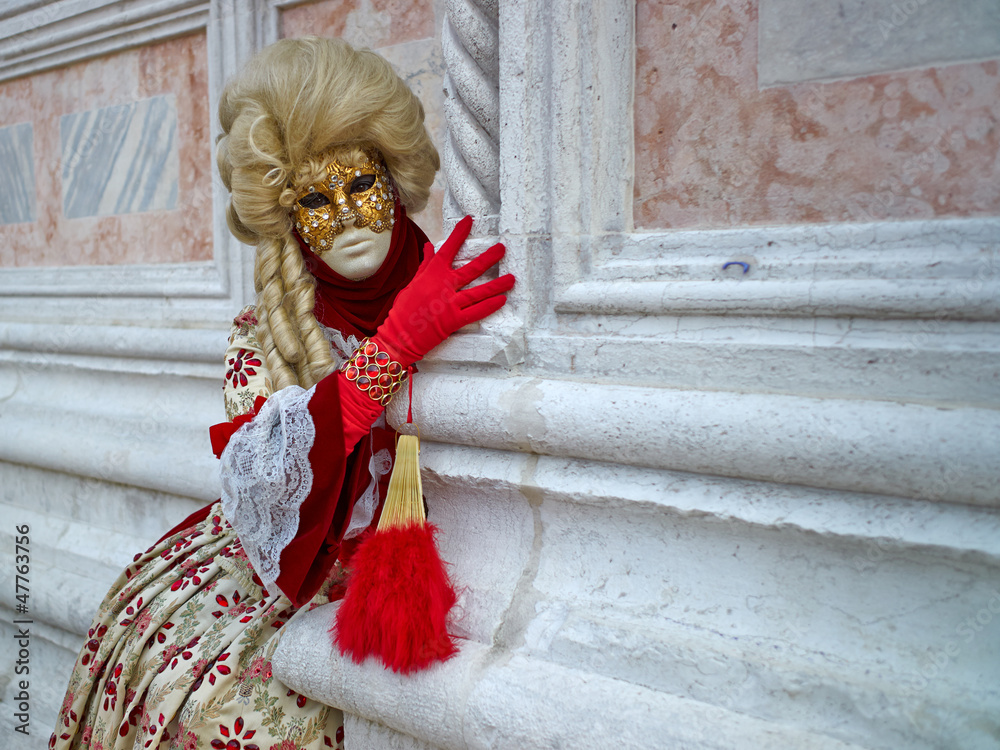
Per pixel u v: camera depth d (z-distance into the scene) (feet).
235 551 4.14
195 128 6.96
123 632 4.10
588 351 3.33
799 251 2.95
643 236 3.33
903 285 2.65
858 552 2.72
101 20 7.30
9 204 8.81
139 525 7.07
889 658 2.64
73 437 7.34
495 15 3.65
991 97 2.59
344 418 3.39
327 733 3.75
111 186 7.75
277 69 3.62
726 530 2.97
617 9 3.31
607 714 2.75
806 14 2.90
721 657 2.81
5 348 8.40
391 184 3.98
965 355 2.55
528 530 3.50
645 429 2.97
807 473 2.69
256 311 4.06
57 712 6.62
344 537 3.79
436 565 3.26
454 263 3.71
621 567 3.23
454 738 3.04
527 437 3.27
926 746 2.41
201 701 3.55
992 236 2.59
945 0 2.64
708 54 3.14
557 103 3.37
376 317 4.07
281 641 3.58
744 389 2.96
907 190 2.77
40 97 8.29
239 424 3.64
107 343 7.27
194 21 6.74
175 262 7.30
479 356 3.51
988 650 2.50
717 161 3.16
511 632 3.30
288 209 3.84
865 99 2.81
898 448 2.50
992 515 2.48
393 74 3.88
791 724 2.61
